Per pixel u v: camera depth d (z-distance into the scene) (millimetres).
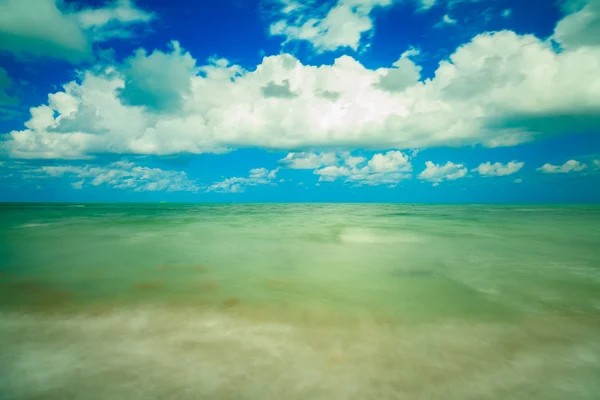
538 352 4891
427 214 46375
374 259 12117
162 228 23344
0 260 11516
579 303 7164
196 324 5855
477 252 13680
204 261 11570
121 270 10086
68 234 19188
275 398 3725
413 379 4133
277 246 15172
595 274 9750
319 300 7289
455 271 10164
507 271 10211
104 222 28234
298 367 4391
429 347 5027
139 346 4953
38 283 8523
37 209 57688
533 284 8695
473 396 3795
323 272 9992
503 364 4531
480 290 8133
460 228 23969
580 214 45031
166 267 10547
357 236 19047
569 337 5418
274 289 8133
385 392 3855
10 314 6273
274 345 5035
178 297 7418
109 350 4820
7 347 4891
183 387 3910
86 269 10188
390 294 7773
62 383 3959
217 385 3961
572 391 3900
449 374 4262
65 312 6410
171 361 4504
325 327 5781
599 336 5480
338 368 4387
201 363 4469
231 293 7766
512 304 7086
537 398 3766
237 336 5355
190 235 19297
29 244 15211
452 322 6059
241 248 14523
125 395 3738
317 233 20594
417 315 6398
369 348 4984
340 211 58438
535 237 18594
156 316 6223
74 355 4664
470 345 5117
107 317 6156
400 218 36562
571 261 11719
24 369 4270
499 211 57500
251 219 34250
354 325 5887
